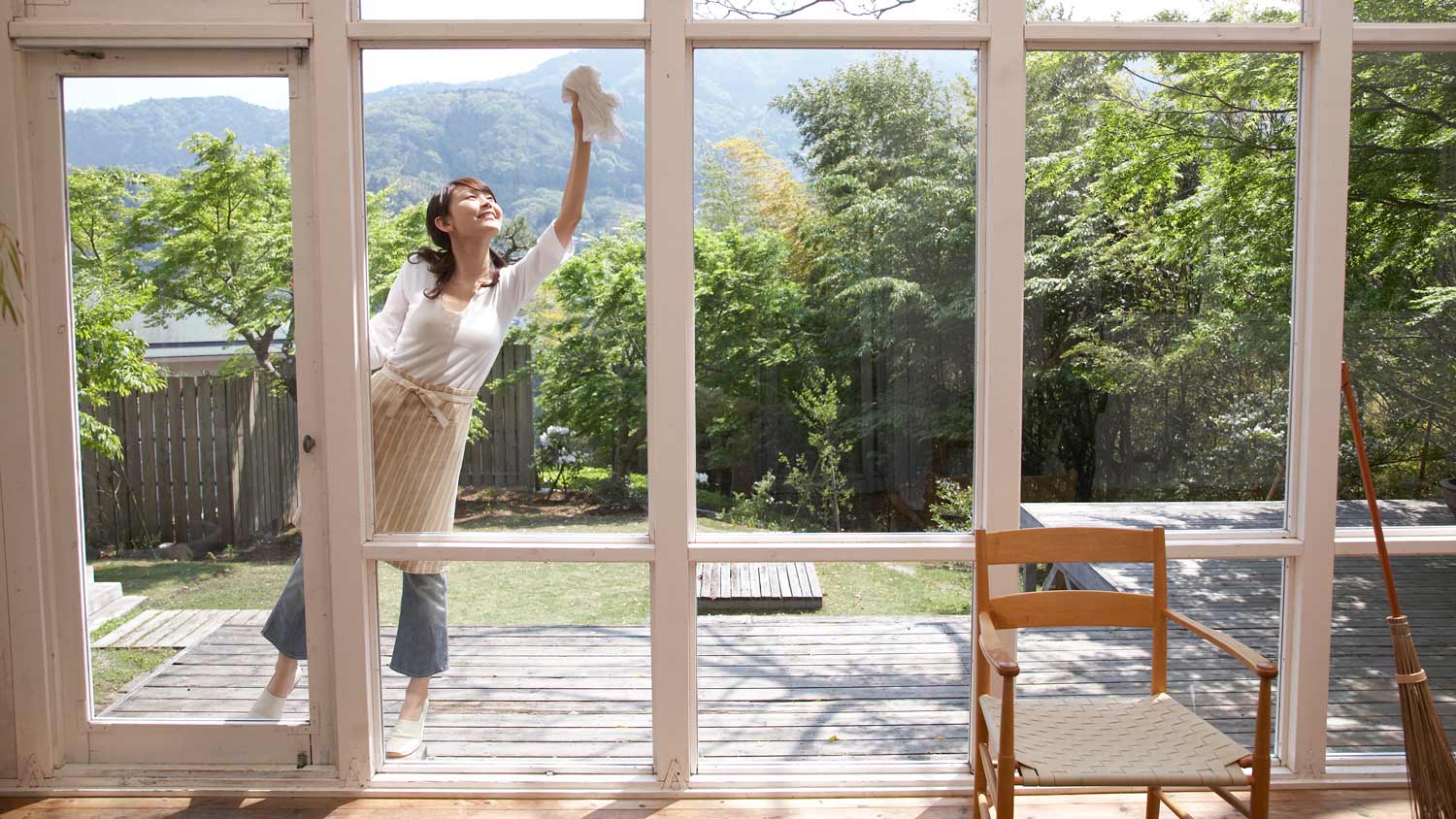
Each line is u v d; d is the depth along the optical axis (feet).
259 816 8.04
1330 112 8.09
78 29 7.84
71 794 8.31
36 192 8.16
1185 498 8.50
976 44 8.10
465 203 8.31
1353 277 8.52
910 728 8.55
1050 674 8.53
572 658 8.57
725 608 8.51
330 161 8.00
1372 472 8.64
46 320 8.25
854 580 8.50
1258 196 8.36
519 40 8.04
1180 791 8.30
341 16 7.89
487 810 8.13
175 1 7.94
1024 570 8.47
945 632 8.52
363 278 8.27
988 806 7.02
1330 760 8.58
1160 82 8.24
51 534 8.41
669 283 8.10
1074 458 8.44
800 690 8.54
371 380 8.39
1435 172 8.43
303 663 8.61
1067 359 8.40
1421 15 8.23
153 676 8.59
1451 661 8.58
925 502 8.46
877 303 8.35
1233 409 8.45
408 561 8.51
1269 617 8.59
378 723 8.54
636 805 8.19
